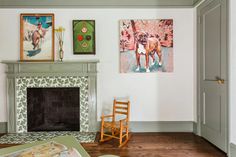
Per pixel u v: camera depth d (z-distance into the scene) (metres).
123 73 3.62
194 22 3.55
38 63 3.47
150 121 3.65
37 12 3.57
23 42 3.54
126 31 3.57
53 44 3.56
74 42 3.57
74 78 3.59
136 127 3.64
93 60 3.58
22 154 1.13
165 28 3.59
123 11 3.60
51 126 3.64
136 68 3.60
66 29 3.59
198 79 3.42
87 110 3.60
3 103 3.60
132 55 3.59
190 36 3.61
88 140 3.19
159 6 3.56
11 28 3.56
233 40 2.48
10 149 1.22
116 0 3.56
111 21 3.60
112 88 3.64
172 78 3.62
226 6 2.57
